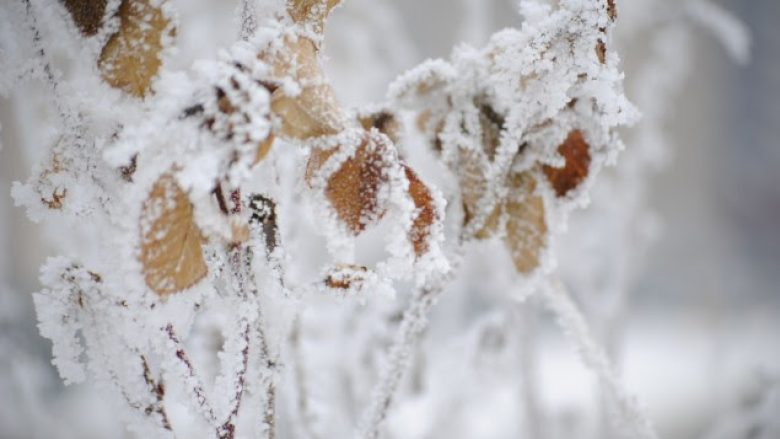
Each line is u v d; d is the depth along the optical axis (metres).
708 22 1.41
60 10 0.54
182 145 0.51
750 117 5.07
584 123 0.60
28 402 1.11
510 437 1.14
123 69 0.54
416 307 0.61
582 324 0.63
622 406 0.63
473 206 0.61
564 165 0.61
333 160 0.53
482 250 0.61
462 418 1.00
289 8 0.54
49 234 0.75
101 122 0.55
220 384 0.56
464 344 0.81
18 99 0.88
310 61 0.53
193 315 0.56
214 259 0.54
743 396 1.06
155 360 0.57
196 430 0.60
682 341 3.05
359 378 0.81
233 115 0.51
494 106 0.61
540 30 0.56
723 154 4.74
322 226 0.53
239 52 0.52
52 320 0.56
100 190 0.55
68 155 0.55
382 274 0.53
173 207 0.52
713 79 4.50
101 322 0.56
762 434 0.98
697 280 3.35
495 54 0.60
